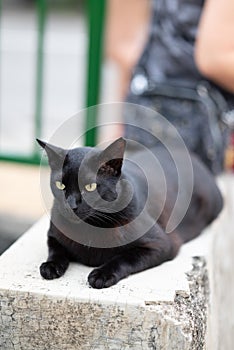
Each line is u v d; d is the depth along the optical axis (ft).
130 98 11.85
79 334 6.82
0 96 23.26
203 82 11.38
